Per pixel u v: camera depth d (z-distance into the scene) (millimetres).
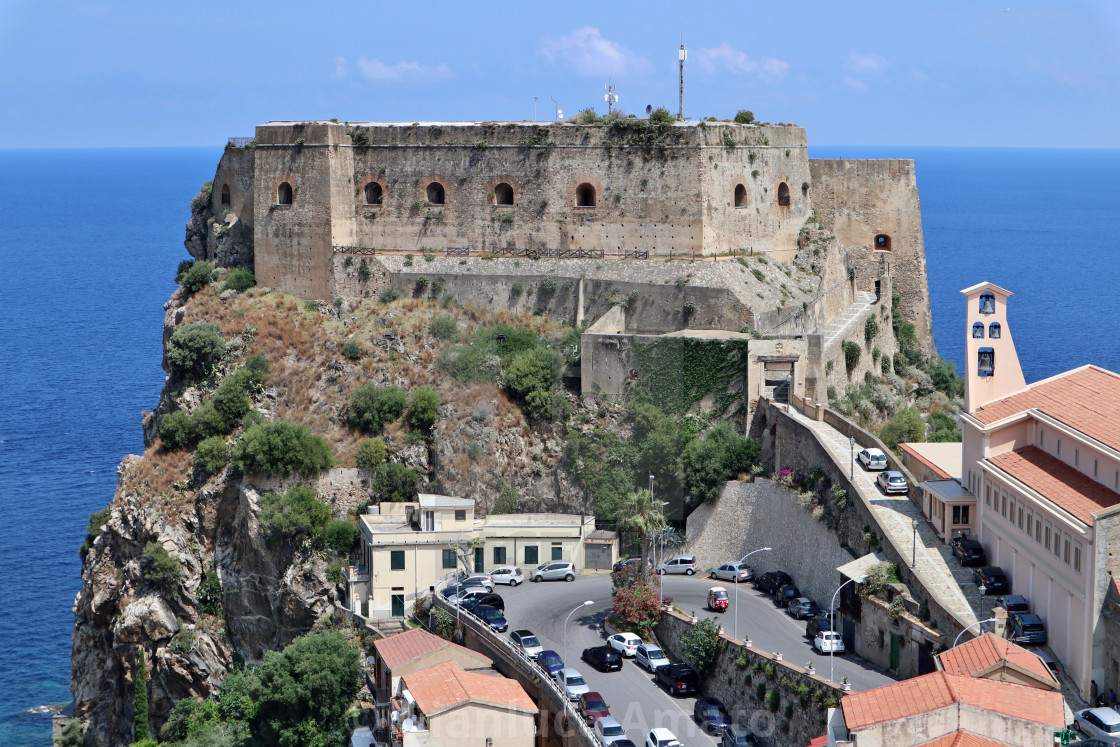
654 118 118500
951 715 61812
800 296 120500
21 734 122375
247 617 111625
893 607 82188
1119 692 69000
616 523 93062
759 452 108188
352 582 103875
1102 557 70000
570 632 91500
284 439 111375
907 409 119125
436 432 102750
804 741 77625
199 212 141375
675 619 90562
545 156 121625
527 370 95062
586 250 120500
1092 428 78000
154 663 112875
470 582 96438
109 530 118500
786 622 90875
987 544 85125
